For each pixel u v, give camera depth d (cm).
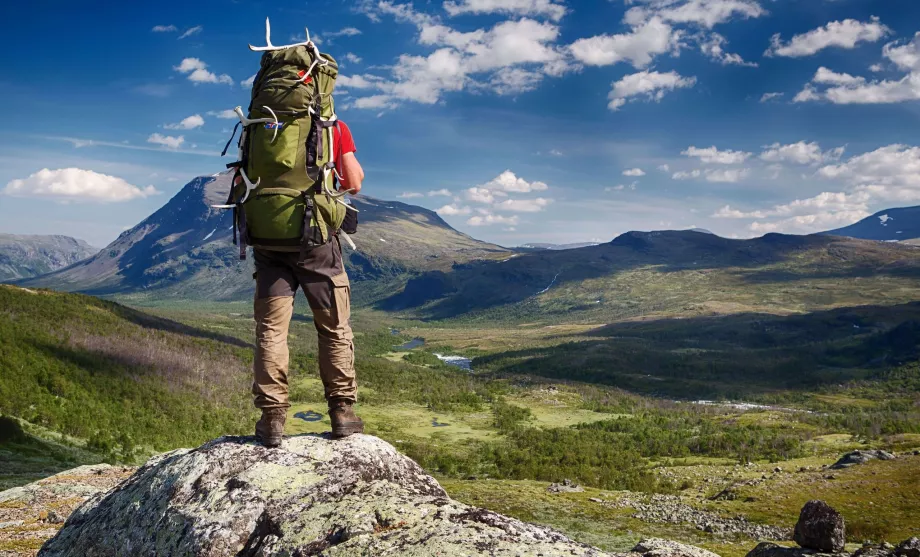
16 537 1136
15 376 10931
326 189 395
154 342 18375
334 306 416
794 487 6875
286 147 380
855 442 13025
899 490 6216
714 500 6812
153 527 370
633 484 9156
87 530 408
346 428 427
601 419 18938
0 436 8019
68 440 8888
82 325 17000
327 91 403
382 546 291
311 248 398
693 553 536
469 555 271
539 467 10806
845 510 5753
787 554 2161
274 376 401
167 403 12988
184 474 386
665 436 15162
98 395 11975
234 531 343
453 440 15000
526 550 276
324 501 355
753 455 12012
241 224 394
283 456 389
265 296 407
